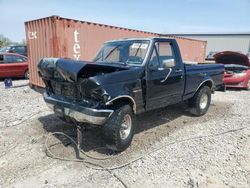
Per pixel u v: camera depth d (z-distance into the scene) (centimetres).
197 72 645
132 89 454
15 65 1320
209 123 636
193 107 676
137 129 576
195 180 373
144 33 1308
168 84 548
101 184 361
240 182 370
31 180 369
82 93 415
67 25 916
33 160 425
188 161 430
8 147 474
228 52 1260
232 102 896
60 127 576
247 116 710
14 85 1168
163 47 541
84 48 987
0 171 392
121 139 445
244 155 456
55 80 461
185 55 1791
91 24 1002
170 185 360
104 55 568
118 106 440
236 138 536
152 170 399
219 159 439
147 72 489
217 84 743
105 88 402
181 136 541
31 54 1052
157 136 537
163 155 450
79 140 455
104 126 434
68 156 440
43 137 520
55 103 467
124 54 534
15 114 685
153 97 513
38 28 974
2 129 568
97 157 438
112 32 1105
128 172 393
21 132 549
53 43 903
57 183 362
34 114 681
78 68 393
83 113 414
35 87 1073
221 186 360
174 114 704
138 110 484
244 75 1160
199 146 491
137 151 464
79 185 358
